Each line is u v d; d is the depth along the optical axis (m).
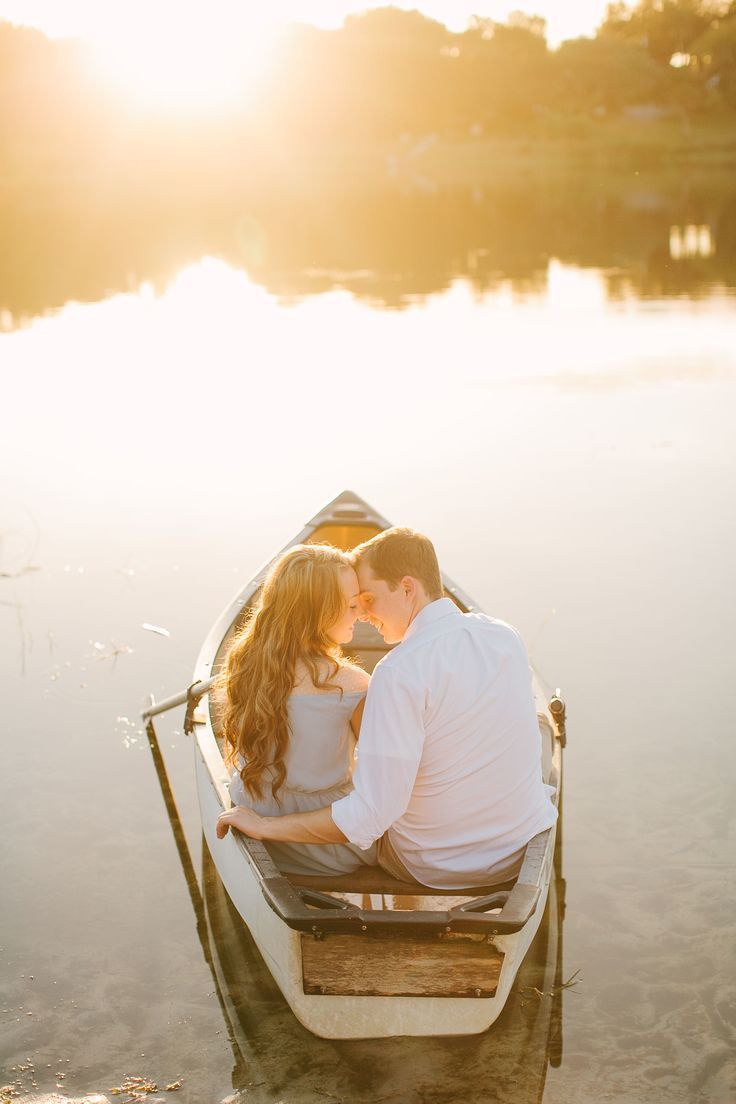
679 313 13.52
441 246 22.42
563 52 73.88
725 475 7.70
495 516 6.98
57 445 8.79
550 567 6.14
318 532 5.39
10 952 3.37
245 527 6.95
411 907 2.77
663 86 71.00
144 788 4.29
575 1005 3.10
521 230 24.77
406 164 57.28
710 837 3.81
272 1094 2.80
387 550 2.80
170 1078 2.87
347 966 2.74
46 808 4.15
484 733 2.75
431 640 2.71
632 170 47.50
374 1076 2.86
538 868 2.74
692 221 24.86
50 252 22.39
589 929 3.41
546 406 9.60
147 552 6.59
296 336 13.06
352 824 2.68
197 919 3.54
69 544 6.73
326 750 2.94
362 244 23.30
